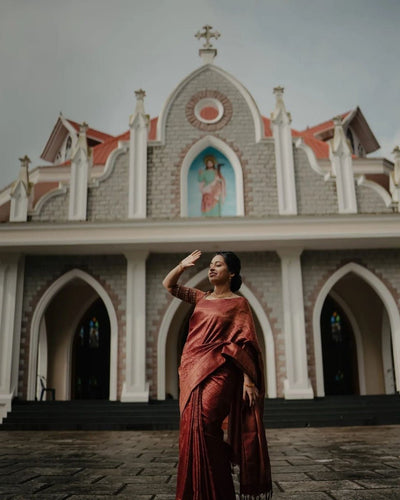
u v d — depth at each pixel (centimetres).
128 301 1612
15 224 1574
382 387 1994
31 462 646
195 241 1555
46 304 1658
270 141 1736
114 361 1593
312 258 1670
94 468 579
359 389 2011
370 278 1662
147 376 1576
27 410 1470
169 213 1680
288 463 605
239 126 1748
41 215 1697
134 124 1742
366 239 1573
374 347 2031
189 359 300
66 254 1675
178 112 1762
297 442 902
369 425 1342
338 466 570
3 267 1641
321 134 2592
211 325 306
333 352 2103
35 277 1670
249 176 1708
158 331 1611
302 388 1545
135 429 1337
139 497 401
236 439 294
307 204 1691
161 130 1742
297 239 1555
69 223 1573
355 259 1672
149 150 1731
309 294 1639
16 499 398
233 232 1562
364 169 2036
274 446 834
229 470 277
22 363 1600
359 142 2728
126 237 1565
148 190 1697
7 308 1611
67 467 592
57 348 2038
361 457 654
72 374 2036
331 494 405
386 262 1675
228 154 1733
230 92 1778
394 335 1623
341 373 2086
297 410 1438
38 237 1570
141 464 614
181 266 348
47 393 1984
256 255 1670
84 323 2122
